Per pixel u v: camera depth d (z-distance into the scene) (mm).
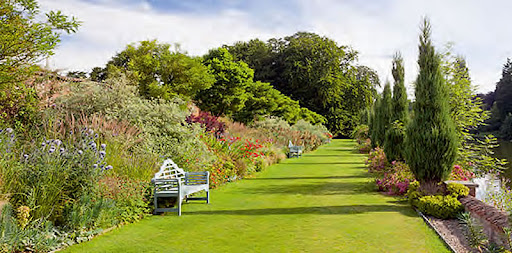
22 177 4738
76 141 6168
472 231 4262
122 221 5457
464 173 7980
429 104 7051
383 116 14586
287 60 45562
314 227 5324
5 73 4898
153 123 8695
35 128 6902
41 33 4898
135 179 6199
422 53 7312
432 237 4785
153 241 4641
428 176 7000
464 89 9500
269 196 7836
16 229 3920
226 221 5688
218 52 26359
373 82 49281
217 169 9312
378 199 7418
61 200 4867
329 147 26609
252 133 17453
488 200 6344
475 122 9586
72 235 4523
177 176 7055
